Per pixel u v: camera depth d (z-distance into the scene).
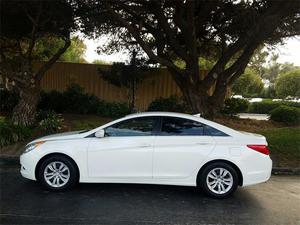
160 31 13.56
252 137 7.20
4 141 11.20
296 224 5.78
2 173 8.63
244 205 6.70
